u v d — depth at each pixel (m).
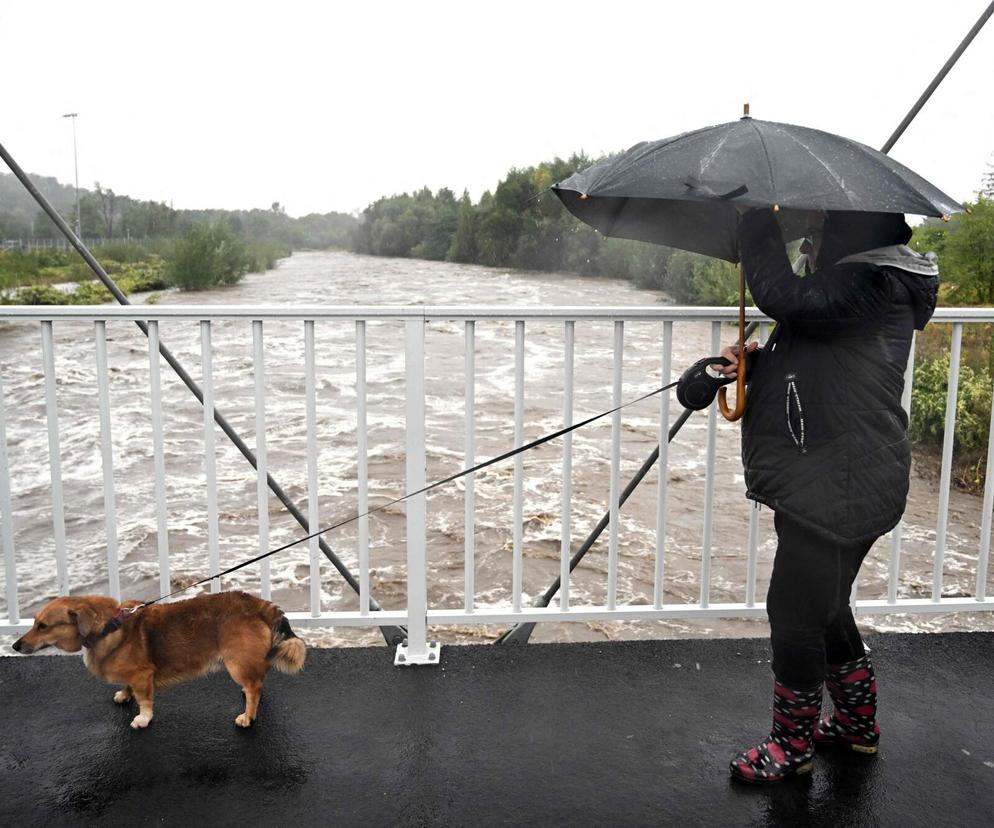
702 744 2.86
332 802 2.58
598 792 2.63
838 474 2.29
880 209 2.02
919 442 10.06
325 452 9.95
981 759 2.79
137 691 2.88
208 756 2.78
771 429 2.35
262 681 3.00
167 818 2.51
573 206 2.70
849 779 2.69
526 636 3.67
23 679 3.21
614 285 31.12
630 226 2.82
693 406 2.53
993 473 3.46
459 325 21.08
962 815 2.53
